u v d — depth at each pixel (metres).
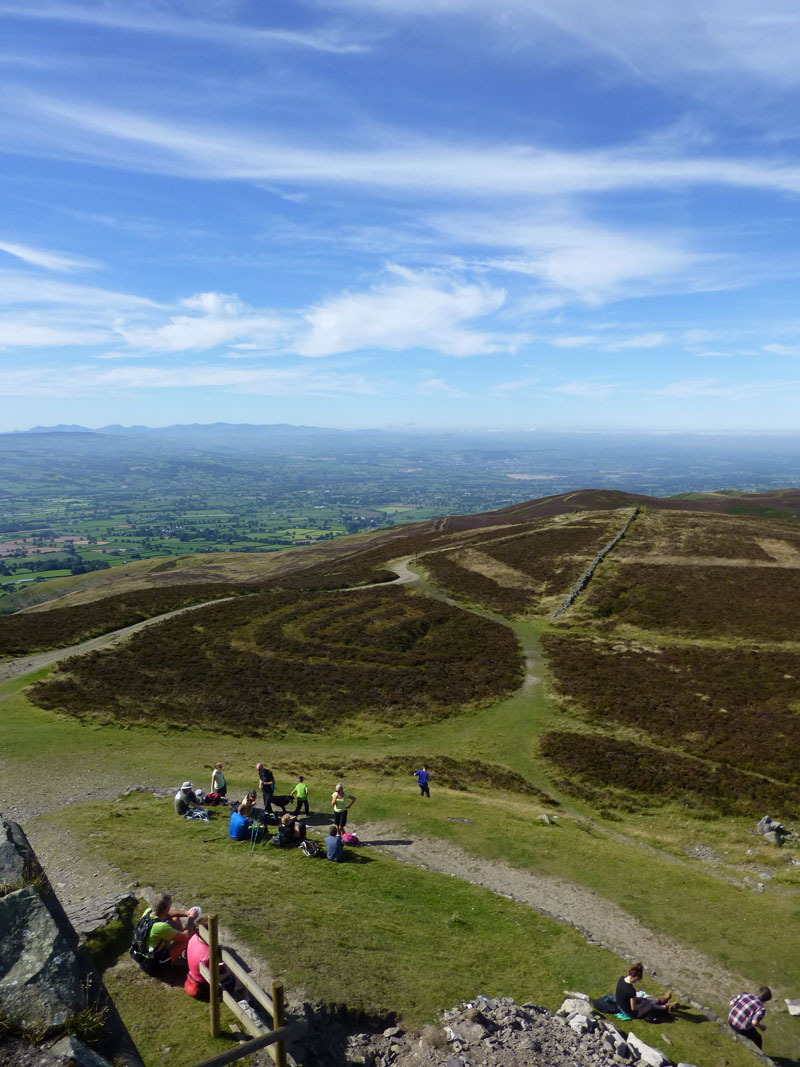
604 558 81.19
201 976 12.43
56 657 56.28
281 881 20.06
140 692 47.16
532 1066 12.87
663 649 56.19
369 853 25.02
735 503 167.50
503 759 40.97
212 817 26.05
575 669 53.53
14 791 28.83
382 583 82.06
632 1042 14.62
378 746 42.28
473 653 57.47
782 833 32.38
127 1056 8.59
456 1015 14.49
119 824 24.06
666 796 36.09
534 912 21.84
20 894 9.60
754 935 22.70
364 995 14.33
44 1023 8.24
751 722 42.81
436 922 19.64
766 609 62.91
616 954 19.94
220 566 152.88
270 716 45.34
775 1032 17.67
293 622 65.06
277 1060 10.19
